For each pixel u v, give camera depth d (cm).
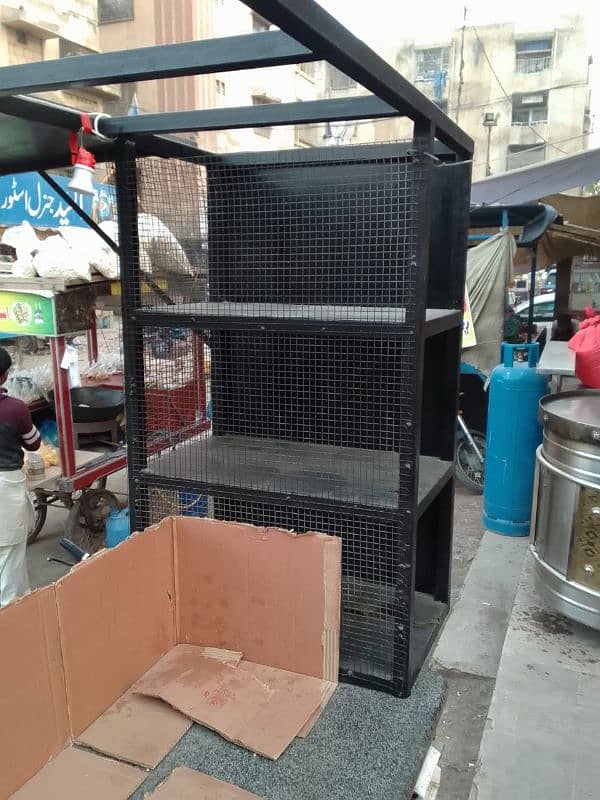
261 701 175
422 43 2789
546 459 292
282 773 151
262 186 224
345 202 214
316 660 185
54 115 175
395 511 180
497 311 534
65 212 778
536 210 531
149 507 219
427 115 162
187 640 200
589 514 268
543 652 282
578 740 230
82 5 1590
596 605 272
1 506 323
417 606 243
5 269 420
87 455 441
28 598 144
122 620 174
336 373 228
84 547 419
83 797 142
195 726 166
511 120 2808
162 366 234
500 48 2764
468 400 548
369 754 159
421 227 165
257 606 189
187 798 141
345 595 210
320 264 222
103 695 169
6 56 1414
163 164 219
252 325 187
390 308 204
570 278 797
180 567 196
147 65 137
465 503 517
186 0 1616
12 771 142
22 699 144
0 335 559
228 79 1589
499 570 385
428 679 193
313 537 178
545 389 415
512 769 217
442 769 243
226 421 251
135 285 207
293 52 126
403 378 173
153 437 231
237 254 232
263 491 196
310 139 1605
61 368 380
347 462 217
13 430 324
